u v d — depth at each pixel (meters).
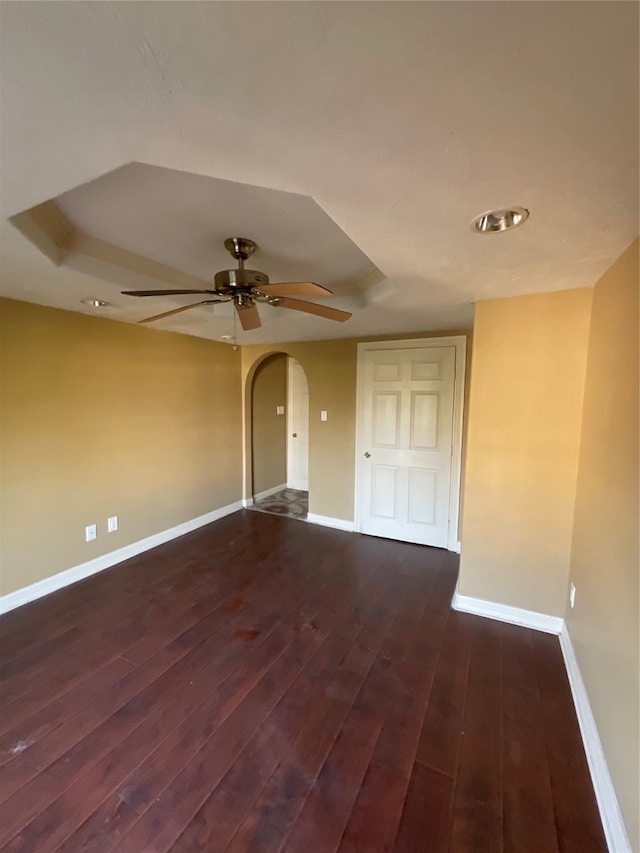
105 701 2.00
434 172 1.11
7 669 2.21
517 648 2.44
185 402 4.18
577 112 0.86
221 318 3.28
